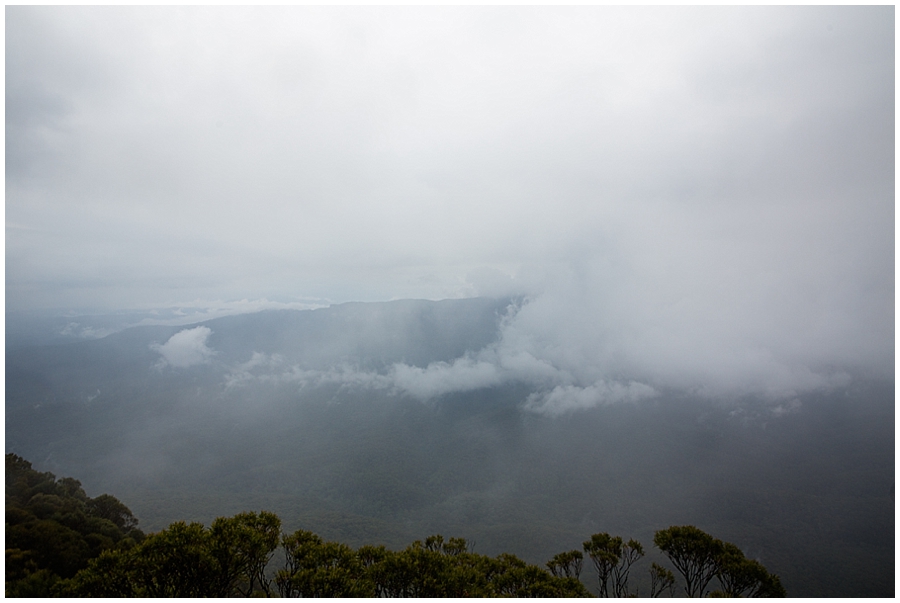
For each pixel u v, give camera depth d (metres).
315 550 18.42
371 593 17.53
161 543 16.30
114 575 15.96
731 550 22.66
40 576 20.92
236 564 16.84
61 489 47.00
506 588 21.45
